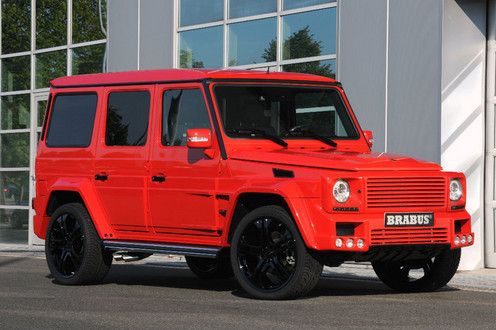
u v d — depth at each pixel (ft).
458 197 27.84
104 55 55.88
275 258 26.84
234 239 27.48
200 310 24.71
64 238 33.45
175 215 30.09
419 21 38.91
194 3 50.06
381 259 27.35
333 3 43.29
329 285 32.27
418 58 38.93
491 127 39.01
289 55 45.37
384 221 26.20
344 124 31.55
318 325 21.81
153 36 51.72
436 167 27.66
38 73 60.59
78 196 34.22
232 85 29.91
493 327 21.70
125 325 22.07
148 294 29.19
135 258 33.12
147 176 30.89
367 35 41.01
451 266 29.01
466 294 29.09
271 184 26.86
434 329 21.25
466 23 38.58
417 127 38.91
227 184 28.37
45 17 60.08
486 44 38.81
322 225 25.77
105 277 35.68
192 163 29.50
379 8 40.47
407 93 39.27
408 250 26.86
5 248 58.08
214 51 49.03
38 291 30.30
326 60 43.57
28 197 60.75
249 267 27.55
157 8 51.49
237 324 22.02
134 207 31.35
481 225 39.09
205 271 35.35
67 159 33.76
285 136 30.07
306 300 26.84
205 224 29.19
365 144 31.50
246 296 28.12
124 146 31.83
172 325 21.95
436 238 27.17
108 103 32.83
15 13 62.08
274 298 26.71
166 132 30.66
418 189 26.86
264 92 30.27
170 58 50.72
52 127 34.83
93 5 56.65
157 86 31.24
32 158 60.59
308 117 30.99
